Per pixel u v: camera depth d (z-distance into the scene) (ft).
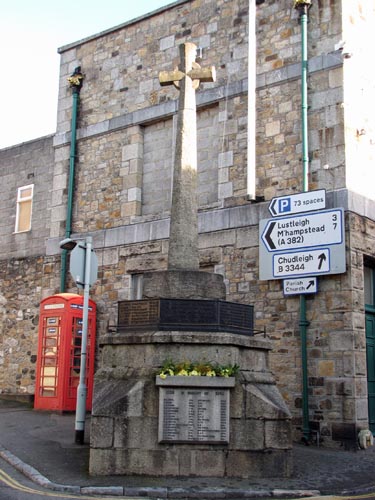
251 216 38.73
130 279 44.06
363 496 22.31
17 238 52.21
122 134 46.55
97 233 46.34
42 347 42.29
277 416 24.22
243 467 23.70
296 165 37.60
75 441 28.94
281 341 36.14
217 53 42.47
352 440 32.48
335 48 36.96
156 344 24.91
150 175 45.06
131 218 44.62
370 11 39.91
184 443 23.61
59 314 41.81
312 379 34.53
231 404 24.14
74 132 49.19
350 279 34.12
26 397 46.62
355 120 37.01
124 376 25.05
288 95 38.68
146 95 45.75
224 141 41.01
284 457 24.16
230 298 38.75
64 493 21.27
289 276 36.01
